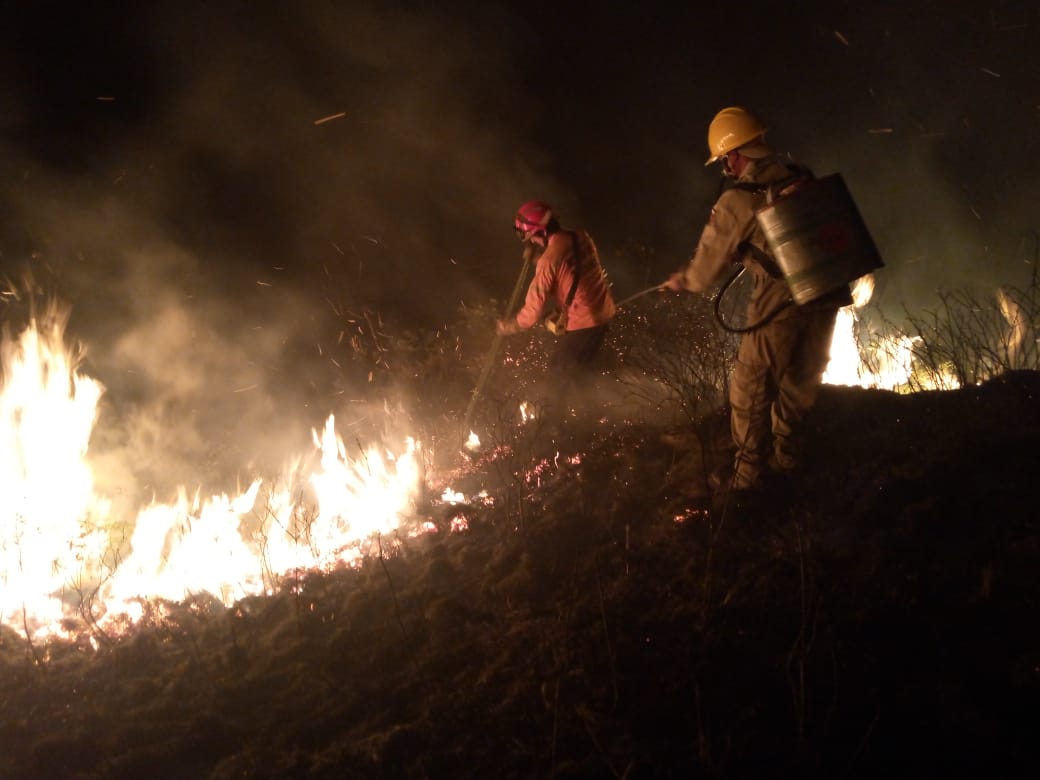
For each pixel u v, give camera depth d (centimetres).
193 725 420
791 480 500
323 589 506
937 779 343
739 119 467
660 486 530
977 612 400
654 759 364
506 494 563
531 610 455
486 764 378
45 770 406
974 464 486
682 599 440
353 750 392
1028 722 355
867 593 420
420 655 442
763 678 390
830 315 467
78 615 515
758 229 456
